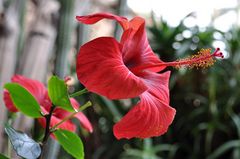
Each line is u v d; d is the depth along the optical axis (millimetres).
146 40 523
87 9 1103
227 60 1391
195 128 1351
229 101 1339
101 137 1386
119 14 1118
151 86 503
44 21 850
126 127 456
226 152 1340
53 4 880
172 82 1343
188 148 1375
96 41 446
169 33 1406
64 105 449
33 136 637
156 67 526
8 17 772
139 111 462
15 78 569
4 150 714
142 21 489
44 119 515
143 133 468
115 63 443
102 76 431
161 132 479
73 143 469
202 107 1368
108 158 1371
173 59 1390
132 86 437
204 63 508
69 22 832
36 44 822
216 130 1354
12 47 771
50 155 759
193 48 1396
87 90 450
